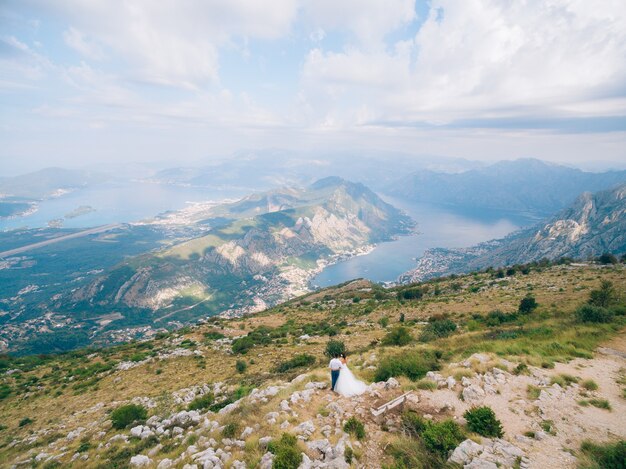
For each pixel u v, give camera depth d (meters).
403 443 11.06
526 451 10.31
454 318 54.31
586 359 19.16
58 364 66.19
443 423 11.66
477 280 99.12
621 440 10.47
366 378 20.05
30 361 74.31
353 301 103.88
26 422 38.03
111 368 54.41
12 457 28.20
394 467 10.04
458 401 14.35
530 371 16.88
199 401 30.44
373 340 46.94
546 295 56.75
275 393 18.92
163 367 50.81
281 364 39.69
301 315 91.62
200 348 58.69
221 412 20.52
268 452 11.96
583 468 9.08
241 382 35.44
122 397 40.53
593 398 13.92
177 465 14.09
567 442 10.76
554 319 34.94
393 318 67.12
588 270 77.19
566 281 66.50
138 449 20.28
